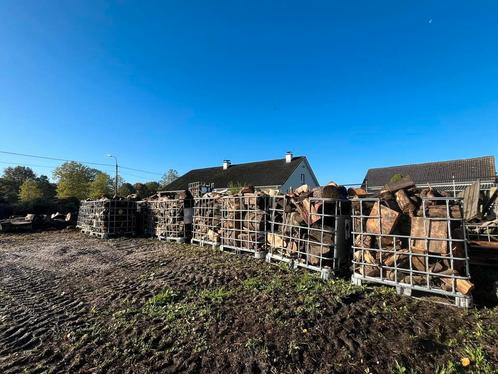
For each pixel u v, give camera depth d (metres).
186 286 4.44
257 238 6.48
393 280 3.84
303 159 25.84
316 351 2.45
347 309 3.24
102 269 5.89
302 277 4.64
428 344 2.51
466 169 21.28
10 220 14.68
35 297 4.28
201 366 2.35
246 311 3.32
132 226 12.00
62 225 15.32
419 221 3.75
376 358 2.32
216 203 8.14
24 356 2.65
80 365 2.46
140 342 2.77
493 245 4.73
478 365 2.18
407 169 24.23
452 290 3.33
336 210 4.77
